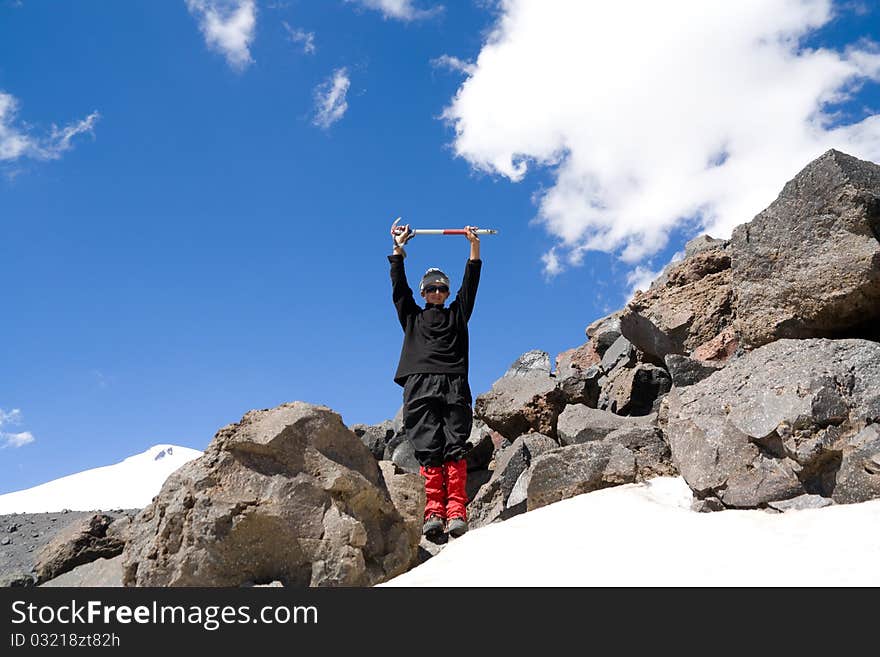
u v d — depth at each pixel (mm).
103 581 7430
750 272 7691
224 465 6320
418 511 7789
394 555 6629
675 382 7914
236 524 6062
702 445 5977
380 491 6773
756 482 5617
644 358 11312
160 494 6387
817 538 4773
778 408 5750
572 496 6875
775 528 5105
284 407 6902
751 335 7660
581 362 13656
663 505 6000
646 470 6730
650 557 4930
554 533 5629
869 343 6043
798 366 6055
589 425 8930
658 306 10633
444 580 5164
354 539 6227
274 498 6246
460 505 6973
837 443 5465
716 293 10297
